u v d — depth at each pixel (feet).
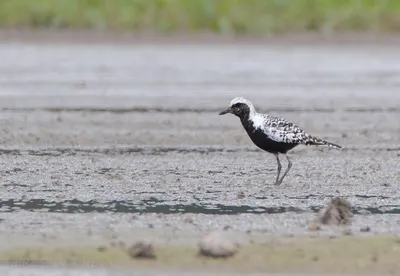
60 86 77.66
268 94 74.74
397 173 45.62
